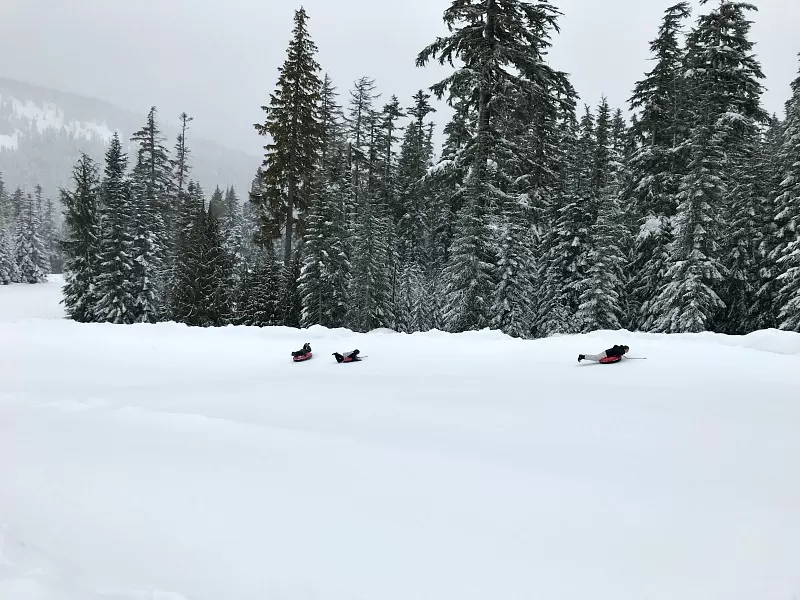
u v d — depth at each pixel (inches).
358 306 1148.5
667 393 240.4
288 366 432.1
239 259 2260.1
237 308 1475.1
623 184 1179.3
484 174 861.8
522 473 149.7
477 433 195.2
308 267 1156.5
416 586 93.5
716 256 971.9
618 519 119.3
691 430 185.5
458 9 823.7
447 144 1266.0
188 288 1343.5
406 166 1758.1
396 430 200.5
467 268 850.1
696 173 920.3
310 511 122.6
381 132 1694.1
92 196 1565.0
